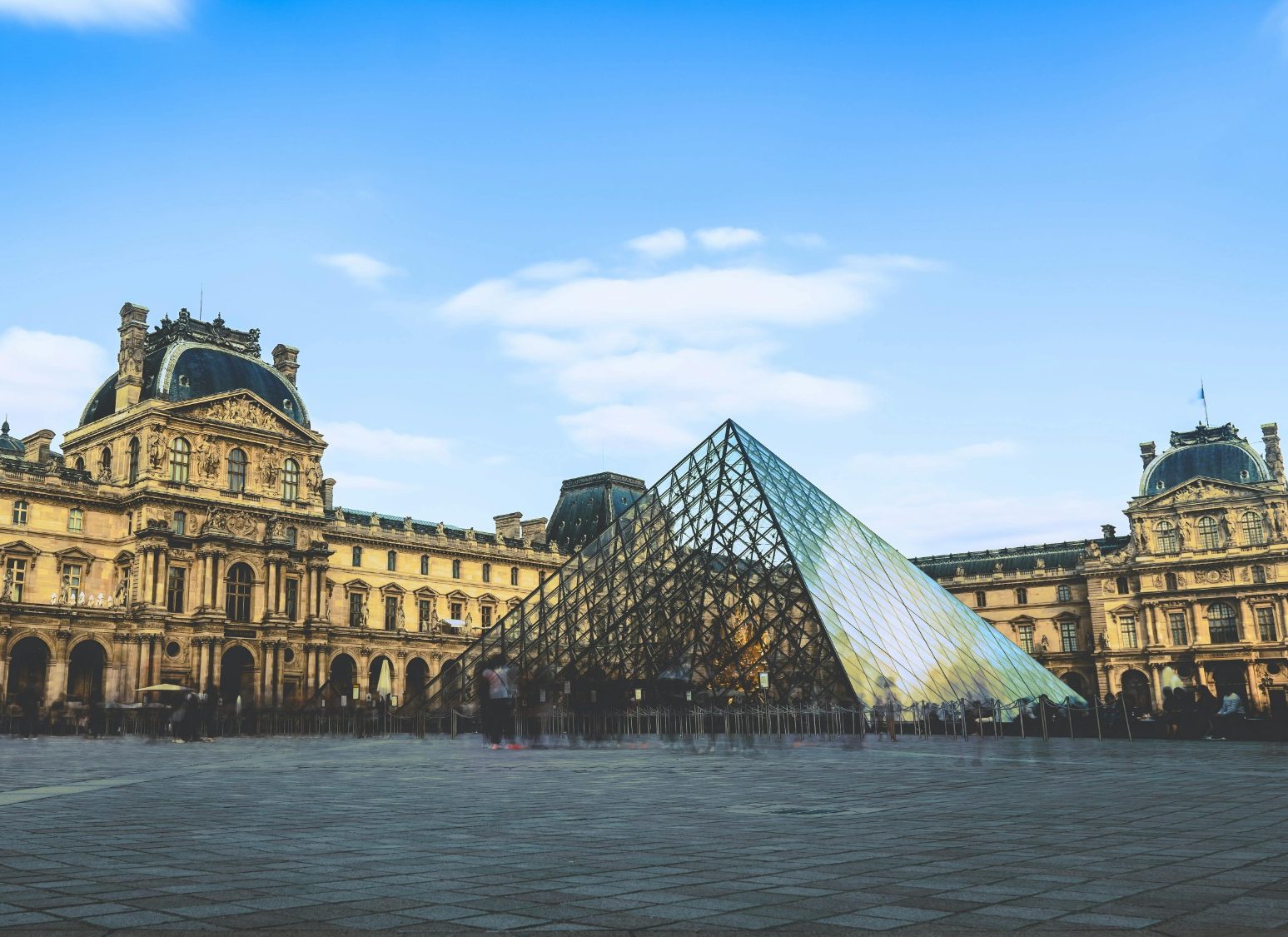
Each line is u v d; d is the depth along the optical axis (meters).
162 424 121.38
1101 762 40.97
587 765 41.28
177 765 43.22
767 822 20.77
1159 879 13.98
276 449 131.62
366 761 45.78
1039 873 14.49
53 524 118.00
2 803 25.52
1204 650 169.62
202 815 22.55
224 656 125.38
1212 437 181.12
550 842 17.83
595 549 87.62
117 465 125.12
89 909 12.00
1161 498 177.62
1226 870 14.67
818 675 67.44
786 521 78.88
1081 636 187.50
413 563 153.38
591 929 11.02
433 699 88.69
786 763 41.25
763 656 70.50
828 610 71.19
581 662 79.94
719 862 15.52
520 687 77.69
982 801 24.95
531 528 173.88
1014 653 95.56
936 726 70.06
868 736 64.38
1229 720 63.72
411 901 12.48
